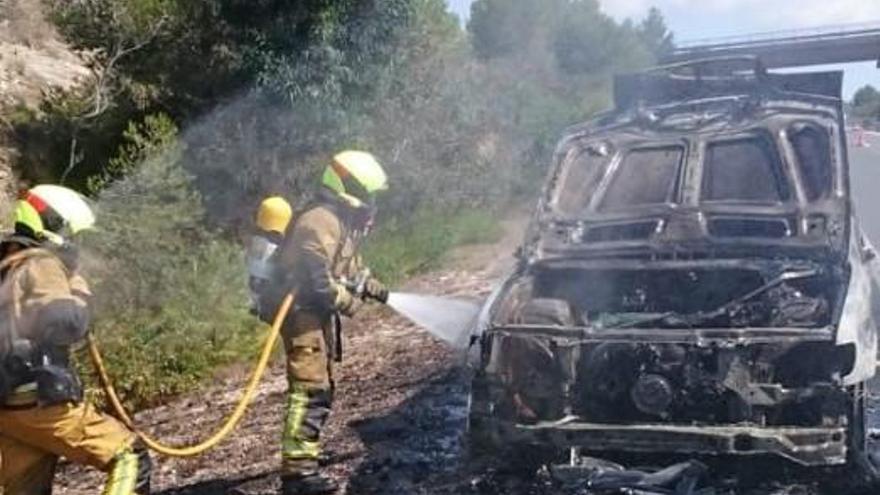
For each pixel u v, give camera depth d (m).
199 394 10.37
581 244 6.38
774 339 5.27
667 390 5.42
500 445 5.64
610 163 6.75
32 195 4.77
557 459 5.91
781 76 6.98
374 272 14.48
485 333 5.66
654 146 6.73
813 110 6.58
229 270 12.62
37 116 16.83
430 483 5.89
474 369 5.68
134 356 10.73
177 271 12.20
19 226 4.74
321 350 5.72
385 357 9.97
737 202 6.36
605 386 5.68
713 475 5.70
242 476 6.79
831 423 5.27
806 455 5.17
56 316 4.48
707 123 6.76
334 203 5.71
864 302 5.60
